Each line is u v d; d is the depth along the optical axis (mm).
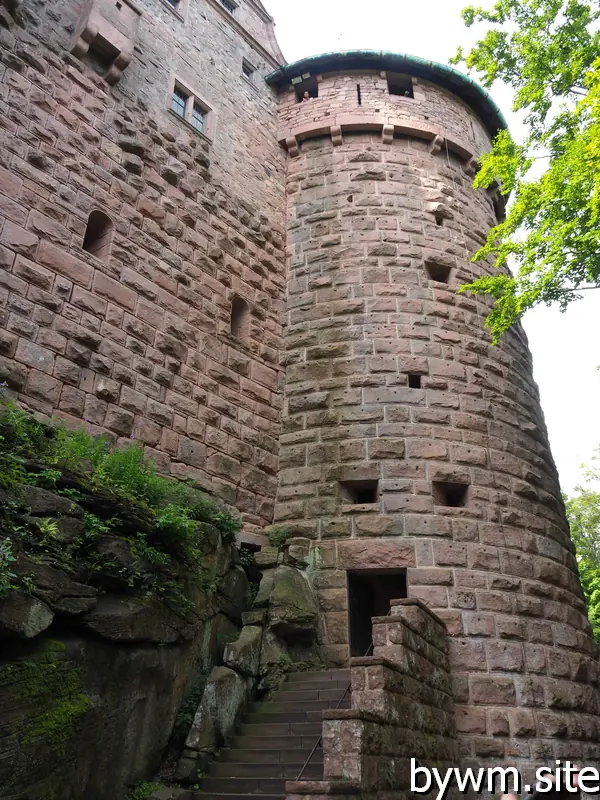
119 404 11312
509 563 12867
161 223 13531
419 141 18203
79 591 7348
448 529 12680
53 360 10492
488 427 14320
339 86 18875
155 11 16047
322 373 14578
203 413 12867
